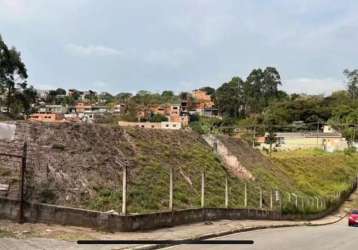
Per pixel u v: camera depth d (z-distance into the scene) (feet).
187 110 548.72
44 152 68.54
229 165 131.64
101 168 75.15
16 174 62.90
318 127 483.92
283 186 157.17
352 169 308.81
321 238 81.00
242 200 111.65
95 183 70.59
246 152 158.92
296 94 614.34
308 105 524.11
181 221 76.84
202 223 82.43
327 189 234.99
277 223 113.29
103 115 419.54
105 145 82.74
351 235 92.12
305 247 64.08
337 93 596.70
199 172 105.19
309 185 210.18
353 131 436.76
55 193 63.82
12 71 294.46
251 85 609.01
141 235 60.85
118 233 60.59
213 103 620.90
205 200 93.35
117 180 75.46
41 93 582.76
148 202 74.79
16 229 53.01
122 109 474.49
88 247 48.06
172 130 116.47
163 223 71.26
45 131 72.38
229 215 95.91
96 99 608.19
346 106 515.50
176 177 93.35
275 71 612.70
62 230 55.93
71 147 73.92
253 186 129.29
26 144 61.77
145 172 85.15
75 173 69.36
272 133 404.16
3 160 63.82
